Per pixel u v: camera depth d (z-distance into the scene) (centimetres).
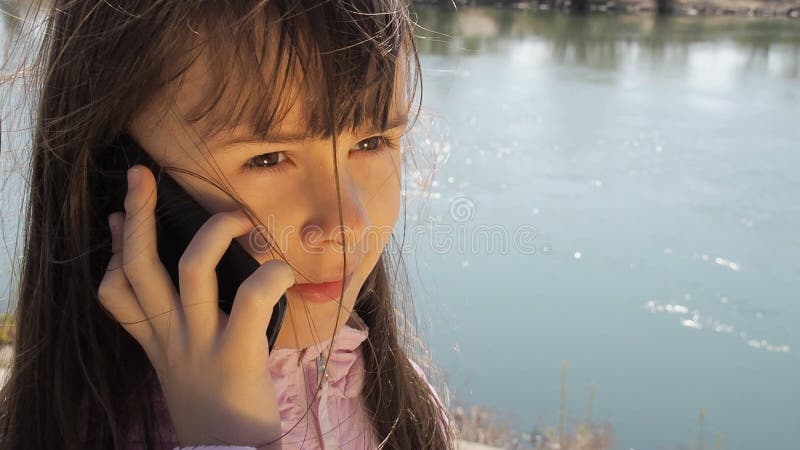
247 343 92
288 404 110
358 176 101
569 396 643
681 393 680
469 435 494
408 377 140
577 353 720
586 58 2094
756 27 2573
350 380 125
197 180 94
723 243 993
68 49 100
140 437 109
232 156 91
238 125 89
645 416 638
